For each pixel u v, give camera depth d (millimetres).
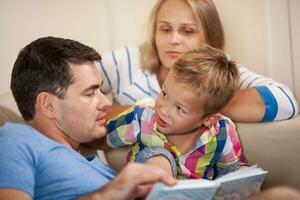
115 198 817
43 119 1035
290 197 877
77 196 901
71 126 1033
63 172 908
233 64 1162
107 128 1203
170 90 1067
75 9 1705
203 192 830
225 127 1186
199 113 1086
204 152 1148
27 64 1004
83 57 1024
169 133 1136
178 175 1147
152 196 781
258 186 997
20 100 1031
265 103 1216
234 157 1185
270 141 1222
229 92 1113
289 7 1600
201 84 1046
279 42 1634
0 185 821
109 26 1716
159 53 1496
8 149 871
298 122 1218
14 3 1698
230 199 936
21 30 1723
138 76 1529
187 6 1471
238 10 1642
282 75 1661
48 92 999
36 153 898
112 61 1540
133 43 1726
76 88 1008
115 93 1571
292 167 1214
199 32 1503
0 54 1741
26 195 829
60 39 1046
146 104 1198
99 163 1059
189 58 1090
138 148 1186
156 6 1533
